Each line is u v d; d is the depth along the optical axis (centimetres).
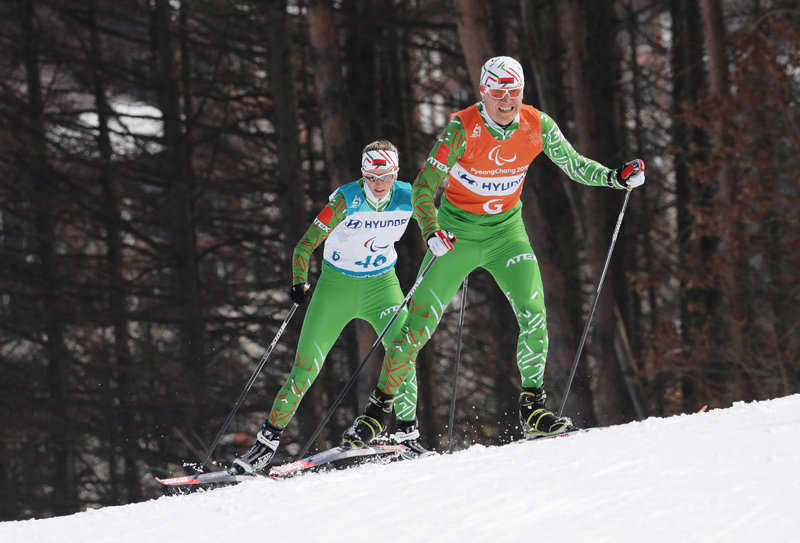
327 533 578
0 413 3862
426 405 3506
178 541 630
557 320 2869
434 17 3519
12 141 3869
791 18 2911
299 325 3688
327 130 3002
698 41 3638
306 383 1097
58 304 3850
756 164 2639
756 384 2684
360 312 1102
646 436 793
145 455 3747
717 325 2956
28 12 3888
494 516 561
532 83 3422
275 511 668
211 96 3862
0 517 3997
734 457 637
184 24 3925
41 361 4100
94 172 4078
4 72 4025
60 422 3809
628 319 3372
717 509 516
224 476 1073
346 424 3825
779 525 477
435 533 540
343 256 1073
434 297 1049
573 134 3553
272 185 3712
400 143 3638
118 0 3719
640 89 4094
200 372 3697
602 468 656
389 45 3497
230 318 3706
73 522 793
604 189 3019
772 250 2859
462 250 1036
